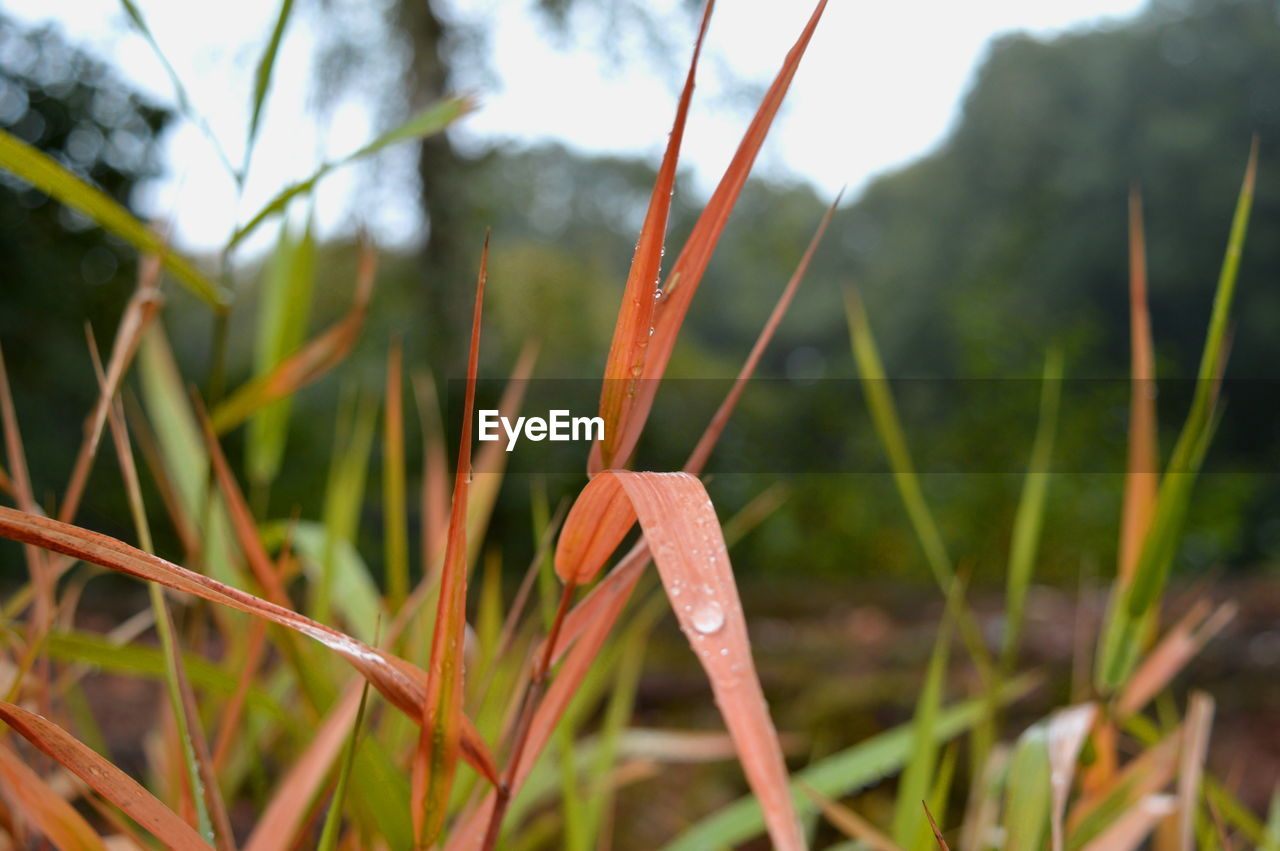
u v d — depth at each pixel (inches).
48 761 19.8
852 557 188.5
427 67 220.2
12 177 136.5
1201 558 153.3
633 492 11.0
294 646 16.9
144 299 18.3
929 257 584.7
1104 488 166.2
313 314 219.5
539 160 282.5
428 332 221.1
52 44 136.6
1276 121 517.7
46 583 17.4
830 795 24.4
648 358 12.5
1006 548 165.2
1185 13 565.6
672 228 197.9
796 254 280.1
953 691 69.9
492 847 13.1
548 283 276.4
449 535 12.0
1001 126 602.9
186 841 12.4
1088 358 194.2
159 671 16.5
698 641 10.3
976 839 21.9
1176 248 515.8
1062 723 18.8
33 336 137.3
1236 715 66.6
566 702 13.5
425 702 12.3
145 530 15.4
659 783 62.1
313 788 16.8
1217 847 20.5
